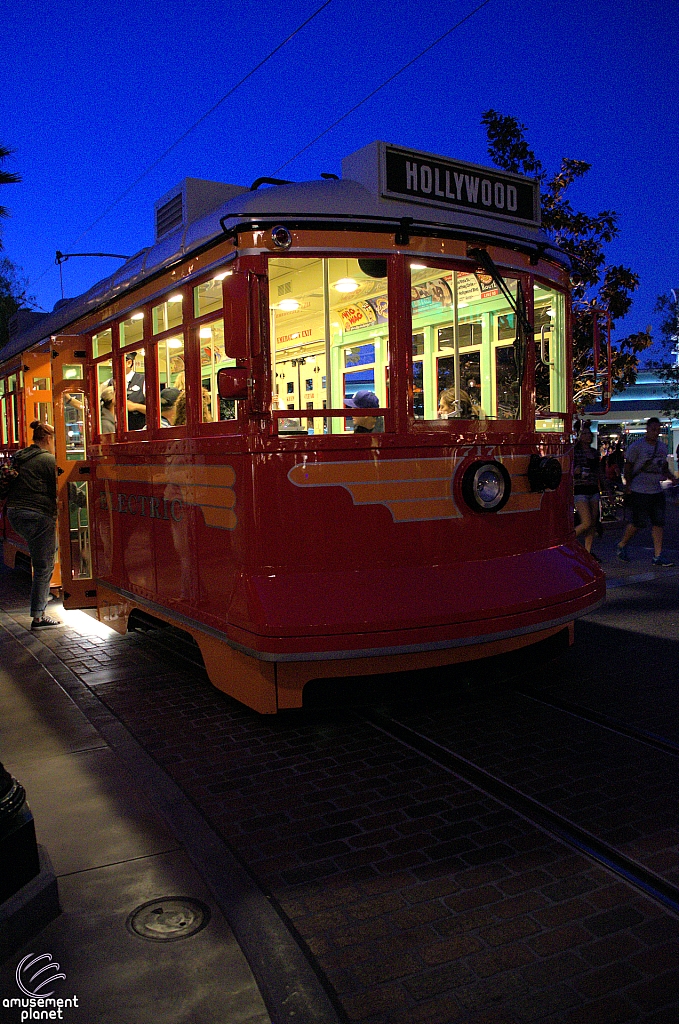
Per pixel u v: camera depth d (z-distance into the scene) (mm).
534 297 4770
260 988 2219
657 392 35688
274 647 3695
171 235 5086
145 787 3537
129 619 5969
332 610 3779
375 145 4062
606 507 13945
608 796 3379
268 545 3939
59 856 2934
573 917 2543
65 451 6641
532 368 4656
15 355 8672
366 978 2289
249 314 3865
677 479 15828
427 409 4289
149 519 5281
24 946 2416
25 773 3703
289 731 4273
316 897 2695
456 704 4613
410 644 3789
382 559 4047
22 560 9578
